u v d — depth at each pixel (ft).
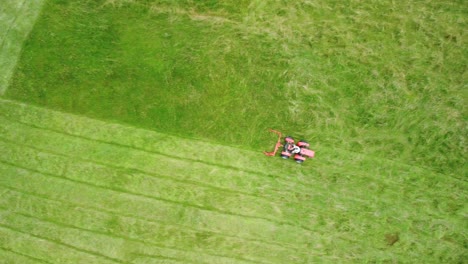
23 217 38.78
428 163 38.29
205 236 38.22
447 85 38.63
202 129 38.78
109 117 38.99
